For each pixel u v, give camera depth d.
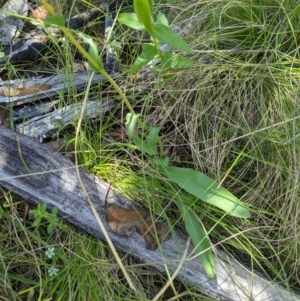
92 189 0.45
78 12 0.56
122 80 0.50
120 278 0.44
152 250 0.44
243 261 0.45
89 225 0.44
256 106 0.48
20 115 0.49
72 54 0.53
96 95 0.50
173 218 0.45
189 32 0.52
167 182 0.45
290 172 0.45
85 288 0.43
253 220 0.46
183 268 0.43
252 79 0.49
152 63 0.50
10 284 0.42
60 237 0.45
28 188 0.45
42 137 0.48
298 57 0.49
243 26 0.51
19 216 0.45
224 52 0.50
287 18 0.49
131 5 0.56
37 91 0.50
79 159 0.47
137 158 0.47
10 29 0.55
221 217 0.43
